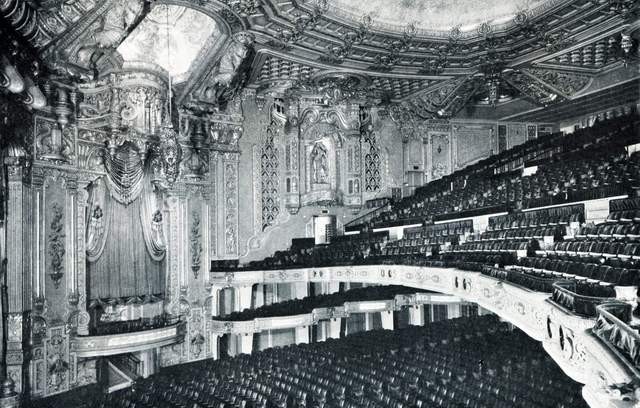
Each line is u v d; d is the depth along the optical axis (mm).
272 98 16953
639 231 6617
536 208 10625
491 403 6680
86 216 13273
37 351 11602
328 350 11539
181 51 13414
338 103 17344
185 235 15289
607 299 3922
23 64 10445
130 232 14383
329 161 17641
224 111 16156
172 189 15039
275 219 17000
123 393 10617
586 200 9000
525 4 12477
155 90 13281
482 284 7699
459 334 11664
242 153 16625
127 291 14227
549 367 8180
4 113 10430
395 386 8438
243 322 14320
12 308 10883
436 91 16938
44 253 11914
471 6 13047
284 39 13203
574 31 12594
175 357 14836
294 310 14586
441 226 13586
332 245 16266
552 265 6953
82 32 10867
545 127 19984
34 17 9758
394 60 14648
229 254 16219
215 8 11492
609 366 2979
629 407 2508
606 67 14477
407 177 18797
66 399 11945
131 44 12977
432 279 10078
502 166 16828
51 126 12141
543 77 15305
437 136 19188
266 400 8859
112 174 13797
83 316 12758
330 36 13227
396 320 17078
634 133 12039
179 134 14789
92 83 12711
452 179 17859
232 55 13516
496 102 17938
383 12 12891
